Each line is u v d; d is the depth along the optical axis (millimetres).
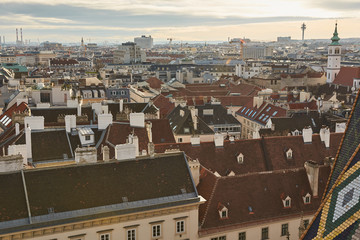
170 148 93250
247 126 180875
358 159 46188
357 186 44344
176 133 131000
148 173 67938
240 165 92562
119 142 92812
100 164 66625
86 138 88812
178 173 69375
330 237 44125
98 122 95812
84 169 65438
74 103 124688
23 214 57750
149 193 65500
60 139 89062
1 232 54594
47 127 96750
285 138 98438
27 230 55750
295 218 74500
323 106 159250
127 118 114812
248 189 75438
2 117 126750
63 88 167250
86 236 59688
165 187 66938
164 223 64438
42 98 155875
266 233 73000
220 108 167000
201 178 78750
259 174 77812
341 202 45406
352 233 41875
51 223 57281
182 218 65438
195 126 133000
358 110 50562
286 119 143750
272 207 74750
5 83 197375
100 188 63906
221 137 94562
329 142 100688
